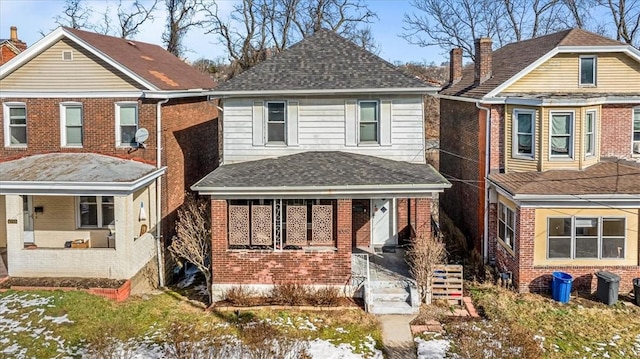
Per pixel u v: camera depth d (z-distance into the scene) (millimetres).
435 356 13430
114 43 21844
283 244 17469
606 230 17281
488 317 15586
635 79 19875
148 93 19141
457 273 16797
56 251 17688
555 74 19922
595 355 13570
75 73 19453
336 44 21375
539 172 18938
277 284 17078
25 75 19562
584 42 19672
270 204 18188
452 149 25562
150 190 19469
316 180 16969
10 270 17797
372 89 18719
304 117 19594
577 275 17375
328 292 16781
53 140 19828
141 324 15461
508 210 18672
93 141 19734
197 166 23797
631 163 19375
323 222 17219
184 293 18656
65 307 15750
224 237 17078
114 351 12852
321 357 13445
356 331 14906
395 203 20688
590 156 19328
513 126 19609
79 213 20250
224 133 19750
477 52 22562
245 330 14805
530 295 17250
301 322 15422
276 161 19016
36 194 17562
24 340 13953
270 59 20750
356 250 20156
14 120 20047
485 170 20109
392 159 19500
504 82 19703
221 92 18969
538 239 17344
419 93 19031
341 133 19578
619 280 16609
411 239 18750
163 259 19844
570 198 16844
